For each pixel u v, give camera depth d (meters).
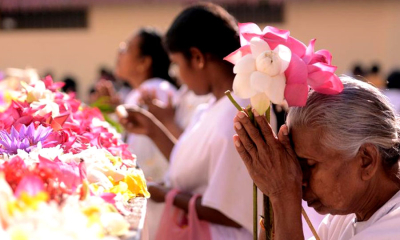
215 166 3.12
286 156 2.05
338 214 2.10
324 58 1.95
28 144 2.08
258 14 14.87
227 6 14.79
